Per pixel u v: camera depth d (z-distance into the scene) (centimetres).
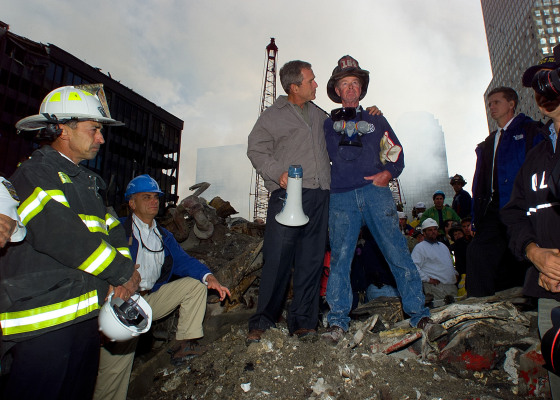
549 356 171
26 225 184
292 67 322
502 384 267
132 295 234
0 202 160
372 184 317
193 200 592
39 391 182
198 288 346
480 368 281
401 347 285
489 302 367
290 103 332
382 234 311
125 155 4909
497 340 295
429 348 290
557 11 9394
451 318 318
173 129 5800
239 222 805
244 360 295
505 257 460
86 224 209
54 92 225
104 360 293
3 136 2131
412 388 252
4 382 190
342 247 320
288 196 298
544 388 252
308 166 320
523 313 330
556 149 193
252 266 419
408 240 680
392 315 372
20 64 3394
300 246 321
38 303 183
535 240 203
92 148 225
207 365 322
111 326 210
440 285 582
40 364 182
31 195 188
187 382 309
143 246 344
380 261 456
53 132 212
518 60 10475
